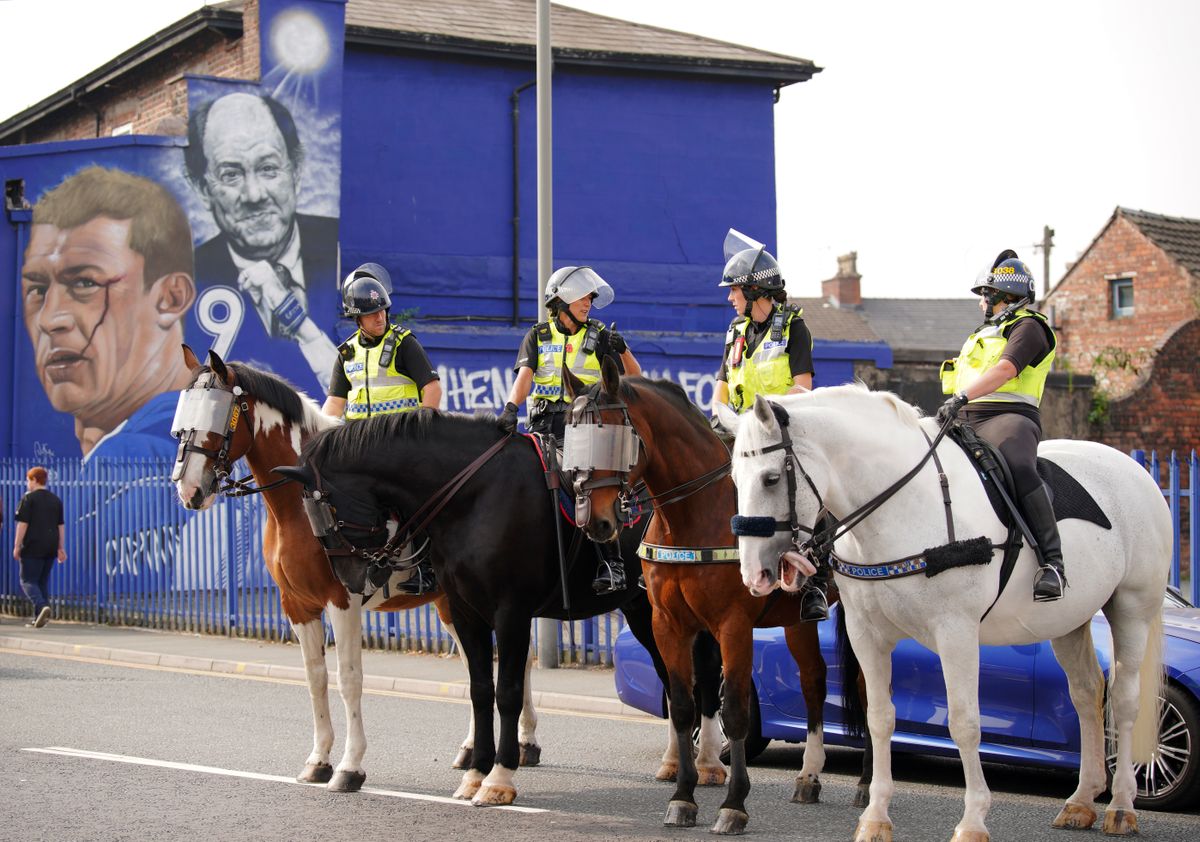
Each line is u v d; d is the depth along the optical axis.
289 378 20.80
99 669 14.56
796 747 10.34
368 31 22.30
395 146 22.89
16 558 18.30
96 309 20.27
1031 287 7.24
